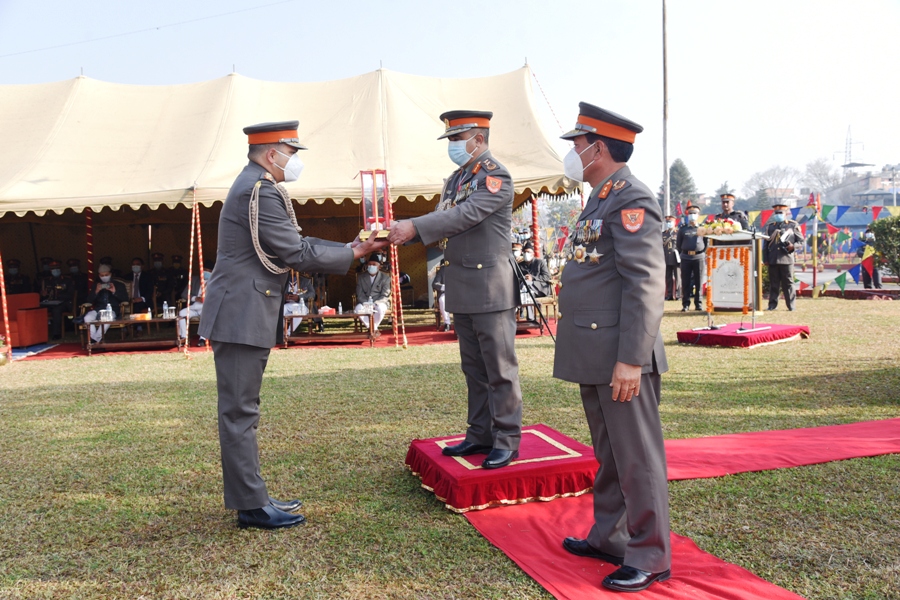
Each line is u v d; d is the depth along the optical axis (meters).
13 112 11.48
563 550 2.95
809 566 2.74
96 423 5.39
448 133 3.62
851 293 15.13
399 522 3.31
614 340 2.61
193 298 10.62
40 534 3.27
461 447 3.80
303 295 10.78
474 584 2.67
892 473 3.73
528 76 12.34
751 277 8.95
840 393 5.71
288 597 2.61
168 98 11.84
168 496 3.75
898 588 2.54
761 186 79.31
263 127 3.37
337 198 9.55
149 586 2.73
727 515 3.26
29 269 13.91
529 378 6.74
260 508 3.30
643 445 2.61
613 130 2.69
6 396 6.59
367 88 11.71
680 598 2.48
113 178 10.12
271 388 6.64
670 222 15.30
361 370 7.60
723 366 7.03
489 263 3.53
